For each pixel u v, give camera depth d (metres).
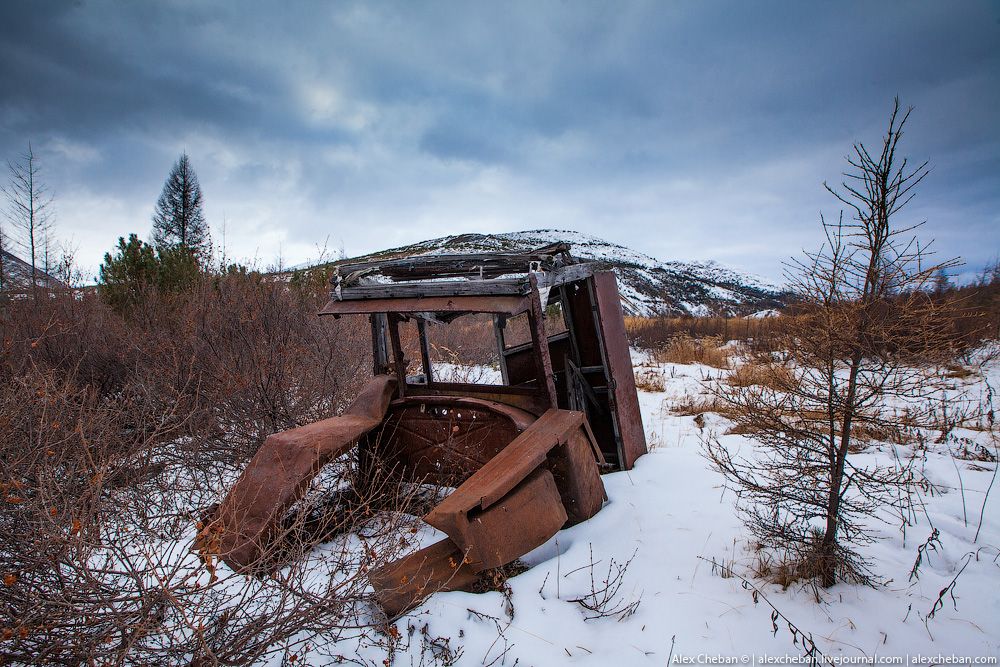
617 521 3.77
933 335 2.54
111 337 6.13
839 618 2.61
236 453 4.79
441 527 2.90
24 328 5.82
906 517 3.69
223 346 5.44
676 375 10.75
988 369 7.07
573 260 4.60
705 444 5.54
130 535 3.04
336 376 5.82
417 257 4.38
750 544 3.34
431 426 4.22
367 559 2.82
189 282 8.31
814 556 2.86
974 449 5.02
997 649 2.35
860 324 2.60
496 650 2.58
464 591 3.01
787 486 2.94
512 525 3.09
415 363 7.89
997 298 9.11
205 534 2.62
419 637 2.67
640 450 5.20
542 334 3.90
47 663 2.11
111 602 2.11
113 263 8.48
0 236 14.70
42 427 2.96
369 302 4.13
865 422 2.71
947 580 2.91
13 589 2.12
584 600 2.93
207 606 2.44
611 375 4.91
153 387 4.82
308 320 6.67
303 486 3.26
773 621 2.46
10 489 2.57
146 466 3.53
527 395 4.07
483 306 3.68
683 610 2.75
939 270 2.49
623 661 2.45
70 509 2.38
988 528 3.50
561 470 3.73
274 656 2.48
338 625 2.59
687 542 3.44
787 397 2.95
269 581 2.97
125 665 2.21
